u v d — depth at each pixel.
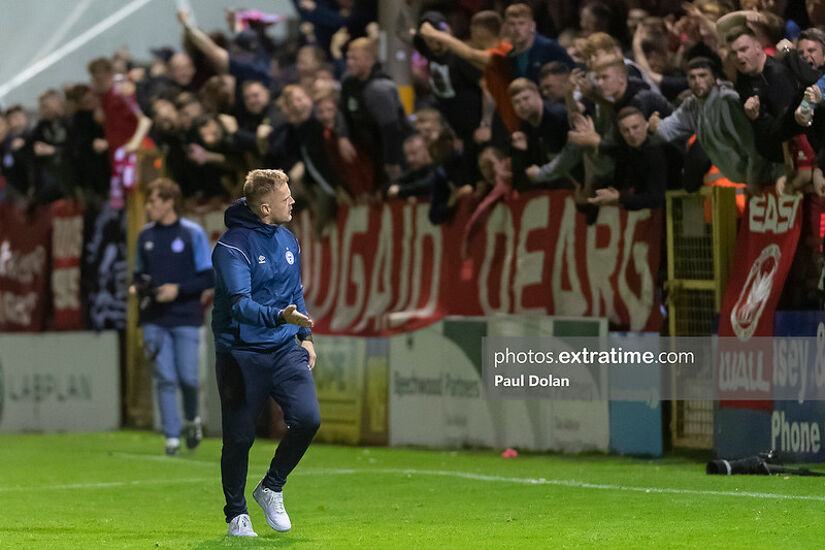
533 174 38.12
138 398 52.56
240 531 21.98
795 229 31.97
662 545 20.27
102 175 52.84
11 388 56.22
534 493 28.48
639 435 35.84
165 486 32.00
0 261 57.06
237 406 21.52
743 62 31.55
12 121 56.56
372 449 42.16
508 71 38.56
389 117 42.34
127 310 52.72
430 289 42.09
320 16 49.84
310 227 46.31
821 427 30.80
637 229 36.22
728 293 33.69
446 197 41.22
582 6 38.97
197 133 47.62
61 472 36.34
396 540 21.58
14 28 61.44
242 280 21.00
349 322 44.53
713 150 33.31
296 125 44.47
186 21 48.91
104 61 52.22
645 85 34.84
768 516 23.20
